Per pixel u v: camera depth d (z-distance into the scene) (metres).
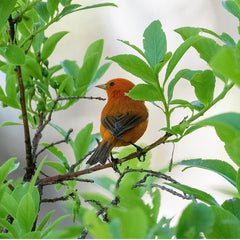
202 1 25.14
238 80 3.18
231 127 3.19
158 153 22.42
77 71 9.89
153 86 5.90
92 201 5.93
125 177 6.03
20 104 8.43
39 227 4.89
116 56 5.72
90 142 9.12
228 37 5.57
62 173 8.48
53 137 21.19
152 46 5.98
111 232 2.77
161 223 3.38
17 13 7.62
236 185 4.95
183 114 23.38
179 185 4.85
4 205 4.92
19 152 19.81
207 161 5.52
